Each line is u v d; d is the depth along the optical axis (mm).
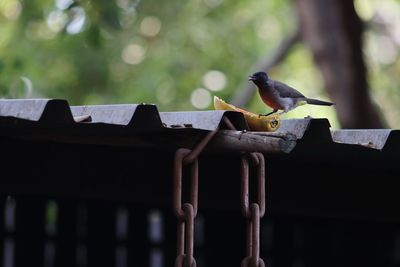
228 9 29578
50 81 25766
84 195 8828
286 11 29812
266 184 8672
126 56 27969
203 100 28219
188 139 6512
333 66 19094
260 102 27312
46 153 7855
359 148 6992
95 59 26422
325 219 11773
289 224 12023
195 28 28969
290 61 30344
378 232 11703
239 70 28859
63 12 19422
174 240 12000
